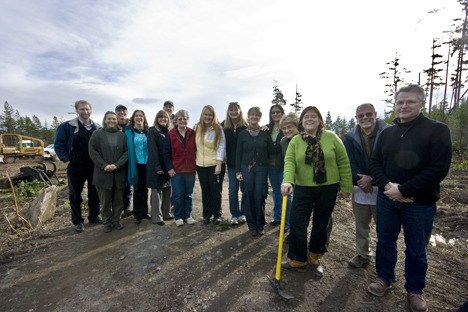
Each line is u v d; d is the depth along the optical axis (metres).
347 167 2.80
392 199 2.42
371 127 2.88
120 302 2.68
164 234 4.07
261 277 2.96
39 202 4.95
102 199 4.10
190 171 4.32
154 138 4.21
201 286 2.86
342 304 2.52
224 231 4.14
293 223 2.91
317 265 3.02
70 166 4.21
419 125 2.25
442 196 6.51
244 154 3.89
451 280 2.92
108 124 4.11
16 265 3.41
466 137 14.55
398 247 3.63
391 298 2.58
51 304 2.68
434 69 18.81
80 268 3.29
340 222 4.63
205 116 4.13
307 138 2.84
